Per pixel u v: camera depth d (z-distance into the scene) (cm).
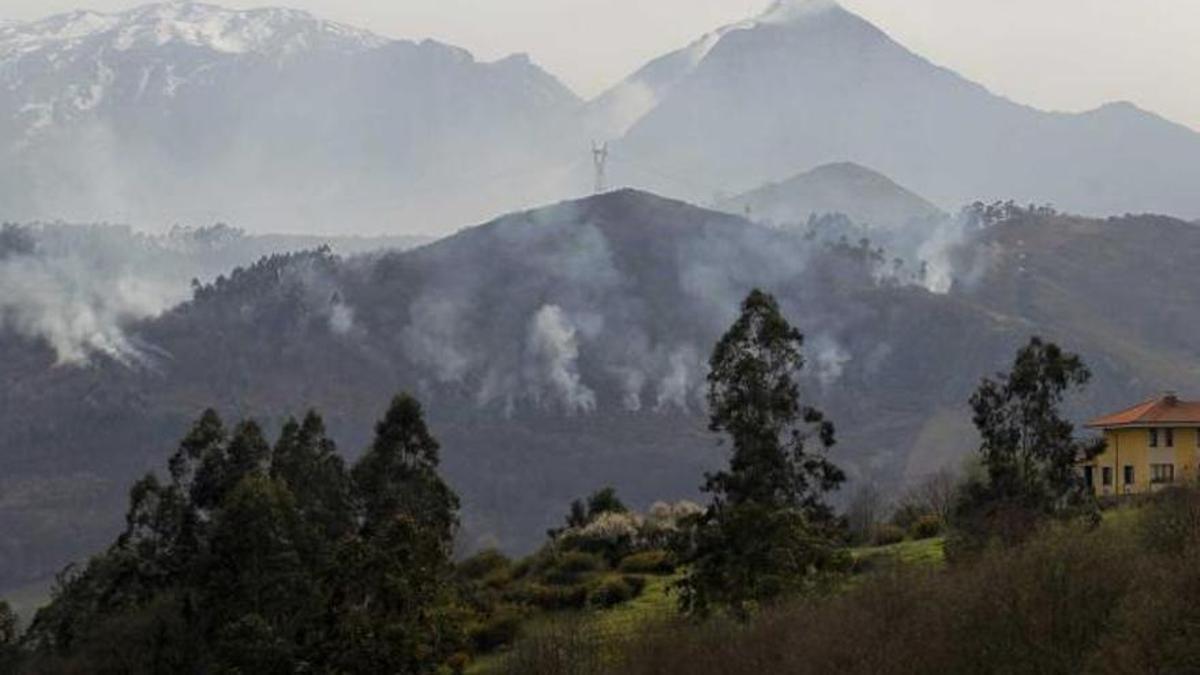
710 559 9969
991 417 11225
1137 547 8156
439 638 10012
